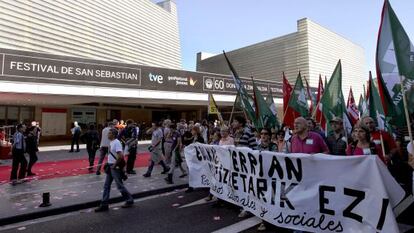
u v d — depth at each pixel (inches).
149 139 1114.7
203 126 541.0
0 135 640.4
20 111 957.8
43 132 995.9
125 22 1366.9
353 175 164.9
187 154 307.1
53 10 1000.9
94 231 221.1
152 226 228.4
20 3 889.5
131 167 430.9
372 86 234.7
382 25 195.0
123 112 1193.4
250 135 273.0
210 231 215.8
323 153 195.6
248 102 346.0
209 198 296.7
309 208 182.4
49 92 653.3
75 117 1066.7
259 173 214.7
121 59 1325.0
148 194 326.6
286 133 303.3
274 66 1594.5
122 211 268.7
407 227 193.8
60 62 668.7
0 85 599.5
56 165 511.5
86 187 347.3
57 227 231.5
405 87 185.2
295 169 191.0
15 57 616.4
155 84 805.9
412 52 186.7
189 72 870.4
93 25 1176.2
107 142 430.3
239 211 261.0
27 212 253.6
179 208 274.5
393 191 154.8
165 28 1705.2
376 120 228.7
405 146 218.8
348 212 165.8
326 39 1560.0
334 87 286.4
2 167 491.8
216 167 269.0
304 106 335.0
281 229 214.7
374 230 153.9
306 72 1441.9
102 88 721.6
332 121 245.4
